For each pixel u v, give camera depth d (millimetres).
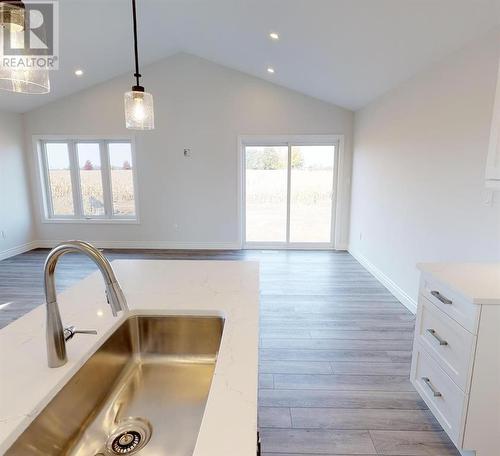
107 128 5594
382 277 4133
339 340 2754
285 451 1663
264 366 2389
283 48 3848
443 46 2551
